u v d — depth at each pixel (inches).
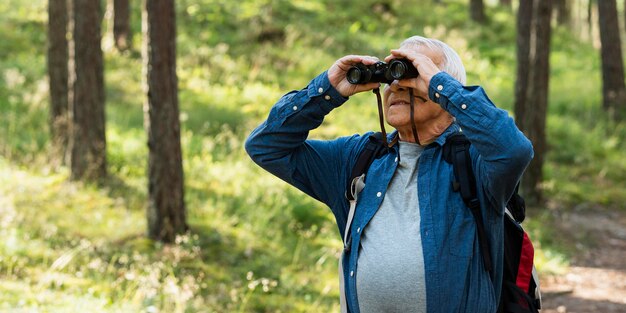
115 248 272.4
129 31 634.8
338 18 823.7
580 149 536.4
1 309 191.6
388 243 88.7
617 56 615.5
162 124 281.4
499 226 87.4
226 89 556.1
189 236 288.2
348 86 94.2
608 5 614.2
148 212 286.7
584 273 330.0
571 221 409.4
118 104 491.2
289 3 840.9
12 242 256.5
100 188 345.4
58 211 307.7
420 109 91.0
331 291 267.0
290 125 95.9
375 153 94.9
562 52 903.1
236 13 764.6
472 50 806.5
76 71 348.2
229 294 245.8
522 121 432.8
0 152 377.7
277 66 634.8
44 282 224.2
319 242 318.3
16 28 651.5
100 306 205.8
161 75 278.4
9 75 494.9
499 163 81.1
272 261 286.2
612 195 457.4
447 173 89.0
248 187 363.6
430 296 86.0
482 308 86.0
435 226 87.0
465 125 82.7
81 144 349.7
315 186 99.7
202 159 401.1
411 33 834.8
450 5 1032.8
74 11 343.3
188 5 762.2
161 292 231.3
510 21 980.6
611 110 616.1
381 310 89.0
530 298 90.9
